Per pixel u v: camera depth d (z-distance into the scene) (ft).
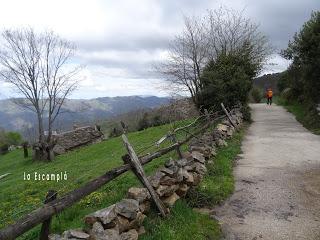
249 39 112.37
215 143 51.34
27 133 248.52
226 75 87.56
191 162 33.65
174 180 28.12
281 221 27.81
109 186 36.35
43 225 18.15
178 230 24.25
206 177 36.58
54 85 144.15
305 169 42.04
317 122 75.87
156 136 90.84
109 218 20.24
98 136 148.77
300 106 111.75
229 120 67.15
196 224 25.91
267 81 223.51
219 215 28.99
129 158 24.52
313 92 89.86
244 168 43.39
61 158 115.44
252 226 27.02
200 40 110.42
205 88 87.10
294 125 81.46
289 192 34.17
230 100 86.53
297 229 26.43
